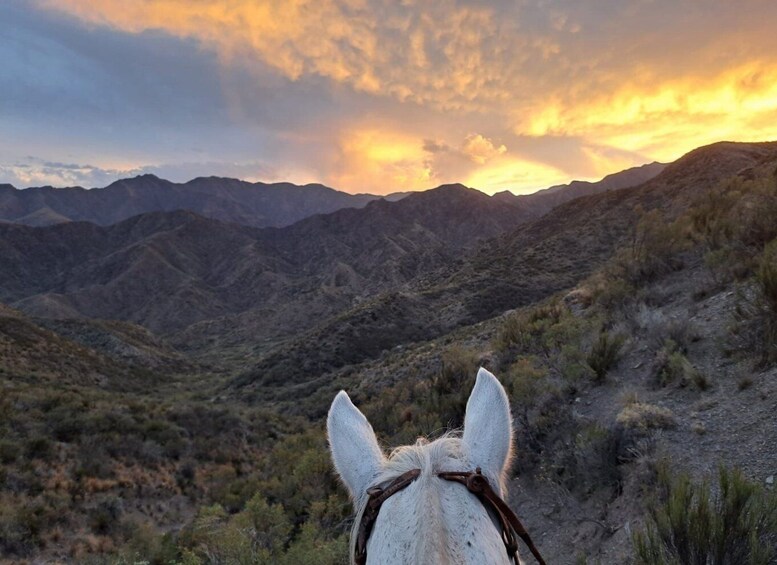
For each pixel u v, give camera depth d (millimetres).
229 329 163375
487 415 1570
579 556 4715
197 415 27953
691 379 6664
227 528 7297
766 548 3221
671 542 3604
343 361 63156
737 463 4961
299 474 10930
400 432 10977
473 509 1176
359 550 1223
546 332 11469
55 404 24281
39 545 13898
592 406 7730
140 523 16281
